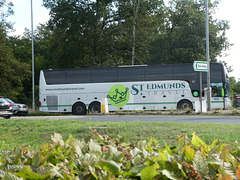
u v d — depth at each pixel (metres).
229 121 15.84
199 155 2.10
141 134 11.00
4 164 2.23
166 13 46.34
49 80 28.78
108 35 39.59
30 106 42.25
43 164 2.14
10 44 53.81
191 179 1.99
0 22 44.56
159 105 26.64
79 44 40.97
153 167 1.90
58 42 44.34
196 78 26.33
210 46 44.28
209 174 2.09
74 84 28.34
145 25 42.72
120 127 12.24
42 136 12.62
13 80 40.09
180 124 12.73
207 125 12.31
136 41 42.75
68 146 2.68
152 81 26.91
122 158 2.39
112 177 1.93
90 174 2.03
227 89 26.53
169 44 45.38
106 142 2.91
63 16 39.66
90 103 27.98
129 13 42.75
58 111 28.44
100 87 27.86
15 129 14.40
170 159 2.13
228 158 2.33
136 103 27.03
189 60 42.66
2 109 23.77
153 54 45.28
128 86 27.30
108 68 27.91
